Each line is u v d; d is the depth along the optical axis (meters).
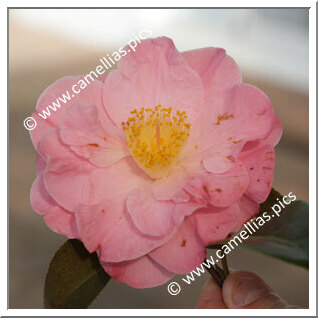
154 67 0.37
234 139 0.35
